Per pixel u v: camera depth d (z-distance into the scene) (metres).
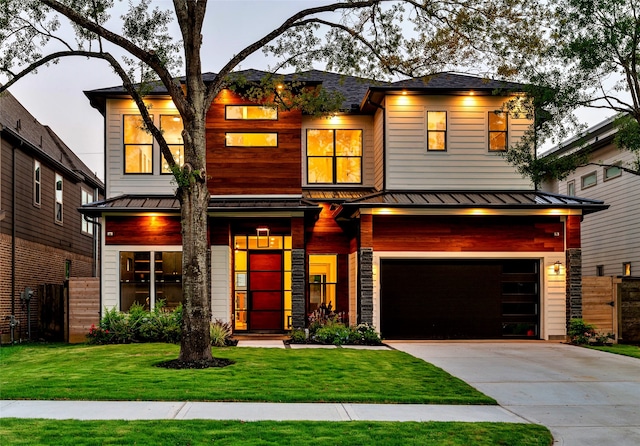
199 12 11.92
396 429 7.23
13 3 12.58
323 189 19.75
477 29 13.52
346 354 13.21
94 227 27.61
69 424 7.21
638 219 20.80
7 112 20.92
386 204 16.38
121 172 18.30
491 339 17.20
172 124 18.44
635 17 14.64
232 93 18.11
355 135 19.95
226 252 17.58
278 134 18.11
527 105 16.44
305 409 8.34
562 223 17.52
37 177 21.27
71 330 17.42
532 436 7.19
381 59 14.26
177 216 17.39
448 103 18.36
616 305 17.22
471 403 9.05
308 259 19.14
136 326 15.77
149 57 11.61
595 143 22.94
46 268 21.98
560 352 14.57
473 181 18.23
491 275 17.44
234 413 8.01
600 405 9.11
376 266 16.95
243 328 18.64
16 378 10.21
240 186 17.94
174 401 8.67
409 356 13.20
